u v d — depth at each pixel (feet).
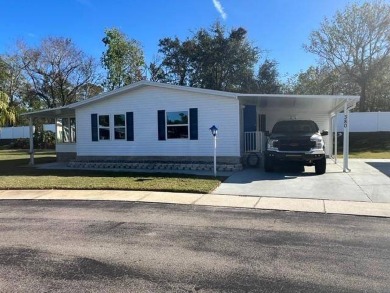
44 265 17.35
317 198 32.40
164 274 16.14
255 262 17.43
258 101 57.36
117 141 61.93
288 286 14.78
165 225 24.41
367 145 100.73
